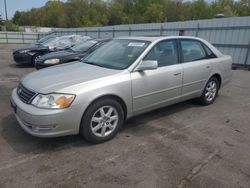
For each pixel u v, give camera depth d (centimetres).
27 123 306
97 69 368
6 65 1081
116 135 365
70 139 349
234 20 1150
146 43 399
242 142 354
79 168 282
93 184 255
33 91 312
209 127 405
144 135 368
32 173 271
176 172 278
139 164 292
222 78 529
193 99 529
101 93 322
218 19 1222
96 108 323
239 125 418
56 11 6975
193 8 6097
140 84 364
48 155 307
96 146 332
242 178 270
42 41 1246
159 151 323
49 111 292
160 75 389
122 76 346
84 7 6781
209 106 516
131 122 416
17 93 347
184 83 436
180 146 337
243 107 516
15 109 329
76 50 814
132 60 372
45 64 745
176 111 477
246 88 704
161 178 267
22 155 306
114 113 348
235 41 1163
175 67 415
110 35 2117
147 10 6019
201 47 485
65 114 298
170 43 423
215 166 291
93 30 2398
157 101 398
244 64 1135
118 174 272
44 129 297
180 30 1423
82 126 321
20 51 1016
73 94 303
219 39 1239
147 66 356
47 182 257
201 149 330
